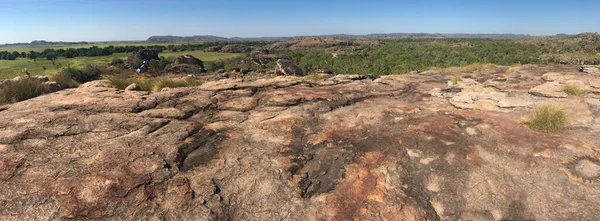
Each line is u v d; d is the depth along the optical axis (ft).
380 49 352.69
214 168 11.88
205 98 21.27
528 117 16.02
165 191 10.07
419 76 34.22
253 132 15.58
